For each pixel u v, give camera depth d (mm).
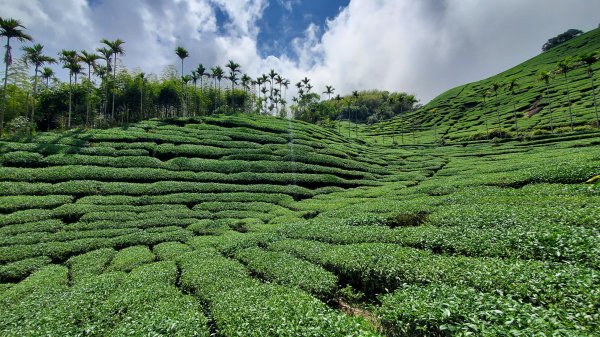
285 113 132875
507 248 14227
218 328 11680
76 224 29422
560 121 81562
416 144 94625
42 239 26188
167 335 10344
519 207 19141
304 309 11273
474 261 13258
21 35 46812
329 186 47844
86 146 48594
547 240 13531
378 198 36125
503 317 8555
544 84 122750
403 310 10594
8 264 22141
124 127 60156
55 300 15523
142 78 78125
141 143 51750
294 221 30125
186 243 26797
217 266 18953
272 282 16406
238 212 34875
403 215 24219
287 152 58344
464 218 19500
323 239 21984
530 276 10891
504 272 11484
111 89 71375
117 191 37625
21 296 17375
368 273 14906
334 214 29656
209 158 52906
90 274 20109
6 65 47188
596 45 137250
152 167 45531
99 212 31797
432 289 11688
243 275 17578
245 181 45812
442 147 84875
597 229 13969
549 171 26766
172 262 20875
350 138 94938
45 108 68625
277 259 18969
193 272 18312
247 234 26688
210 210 35844
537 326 7707
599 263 11078
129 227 30109
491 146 73812
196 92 89875
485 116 116688
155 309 13266
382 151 81938
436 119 136250
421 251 15984
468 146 80688
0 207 30562
